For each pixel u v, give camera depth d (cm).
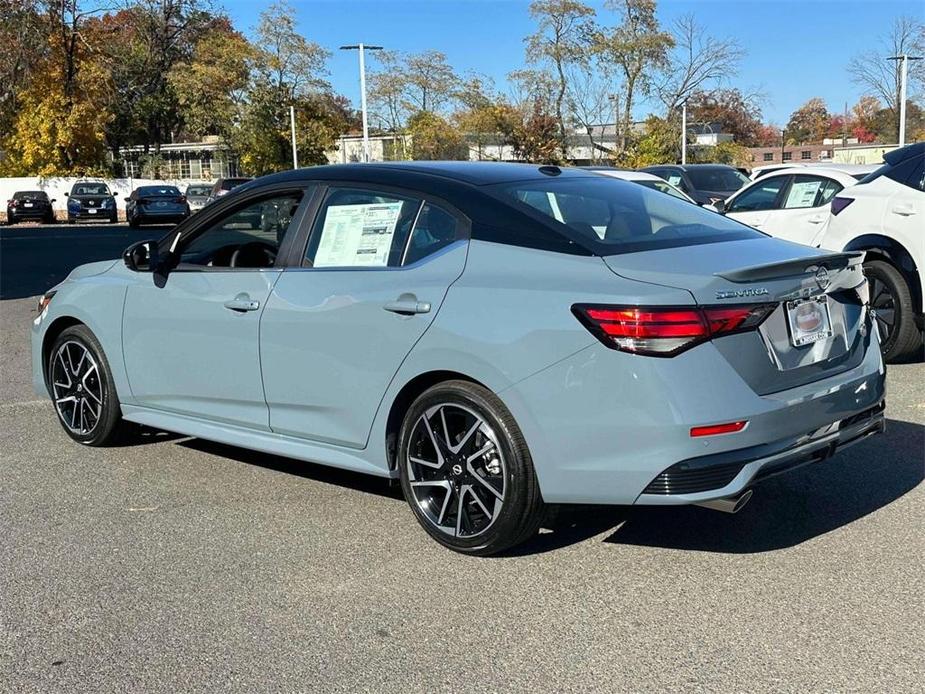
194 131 5228
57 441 588
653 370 337
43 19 4528
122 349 532
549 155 5059
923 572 374
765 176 1091
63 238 2880
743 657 312
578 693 293
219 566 395
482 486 385
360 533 428
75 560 404
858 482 481
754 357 352
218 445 575
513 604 354
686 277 346
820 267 384
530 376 359
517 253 381
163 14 5778
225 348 473
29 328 1052
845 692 289
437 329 384
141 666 315
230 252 489
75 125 4619
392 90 5128
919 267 711
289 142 5000
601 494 353
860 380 395
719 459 341
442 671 308
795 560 388
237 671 311
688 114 5566
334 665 313
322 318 427
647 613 345
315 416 443
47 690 301
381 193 431
